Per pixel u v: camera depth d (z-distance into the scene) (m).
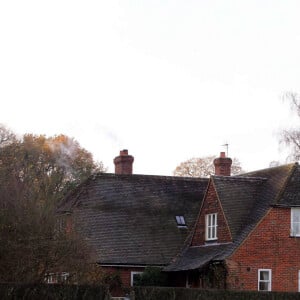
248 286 38.00
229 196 42.78
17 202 28.31
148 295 31.75
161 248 44.94
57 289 28.69
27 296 28.14
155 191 49.69
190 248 44.69
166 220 47.34
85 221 45.75
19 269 28.34
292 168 42.34
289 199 39.59
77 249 30.02
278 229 39.12
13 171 32.97
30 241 28.03
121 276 43.25
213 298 32.06
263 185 44.06
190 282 40.88
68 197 49.06
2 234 27.77
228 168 50.38
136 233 45.66
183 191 50.44
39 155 72.88
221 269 37.97
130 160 51.91
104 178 49.72
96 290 28.98
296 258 39.06
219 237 41.81
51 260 28.77
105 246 44.16
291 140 50.38
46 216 28.80
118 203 47.81
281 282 38.56
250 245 38.50
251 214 41.47
